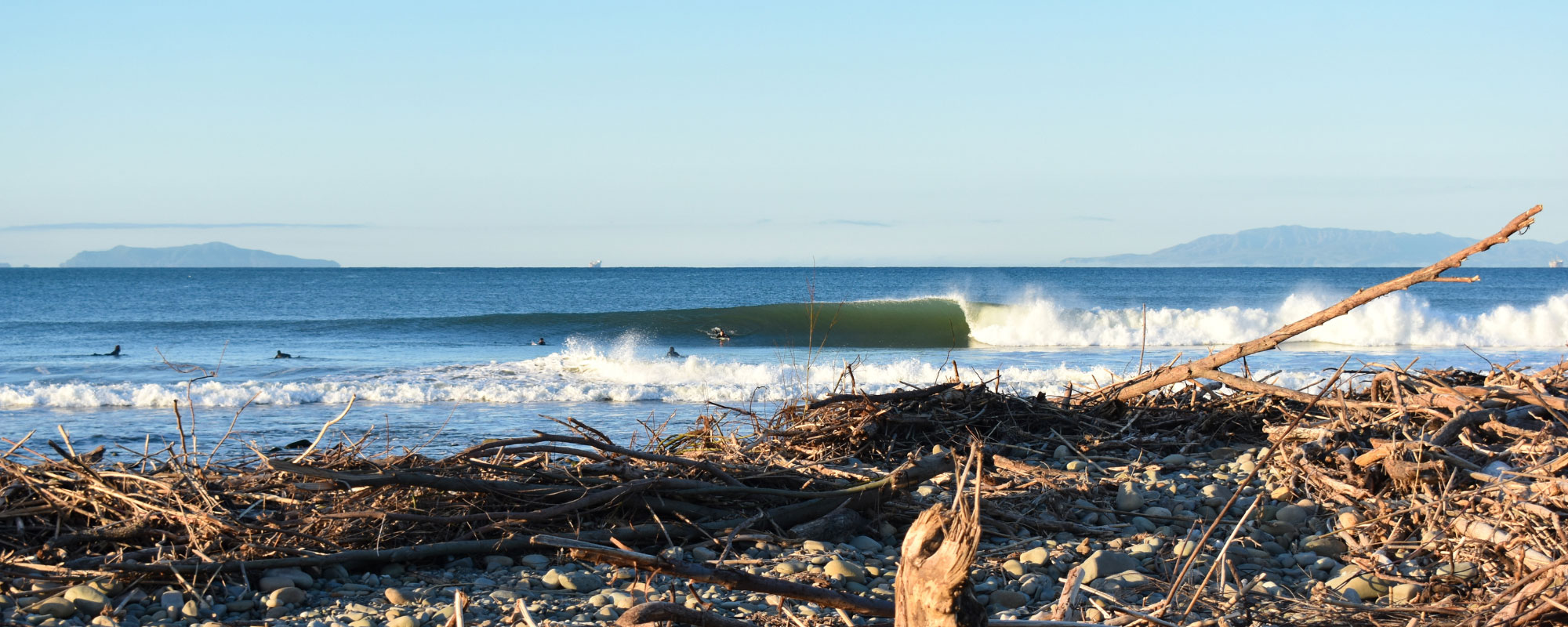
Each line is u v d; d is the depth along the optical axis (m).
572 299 56.72
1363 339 23.14
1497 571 3.87
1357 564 4.40
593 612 4.06
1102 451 7.09
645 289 70.88
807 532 5.10
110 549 4.50
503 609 4.07
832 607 2.64
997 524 5.27
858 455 6.85
